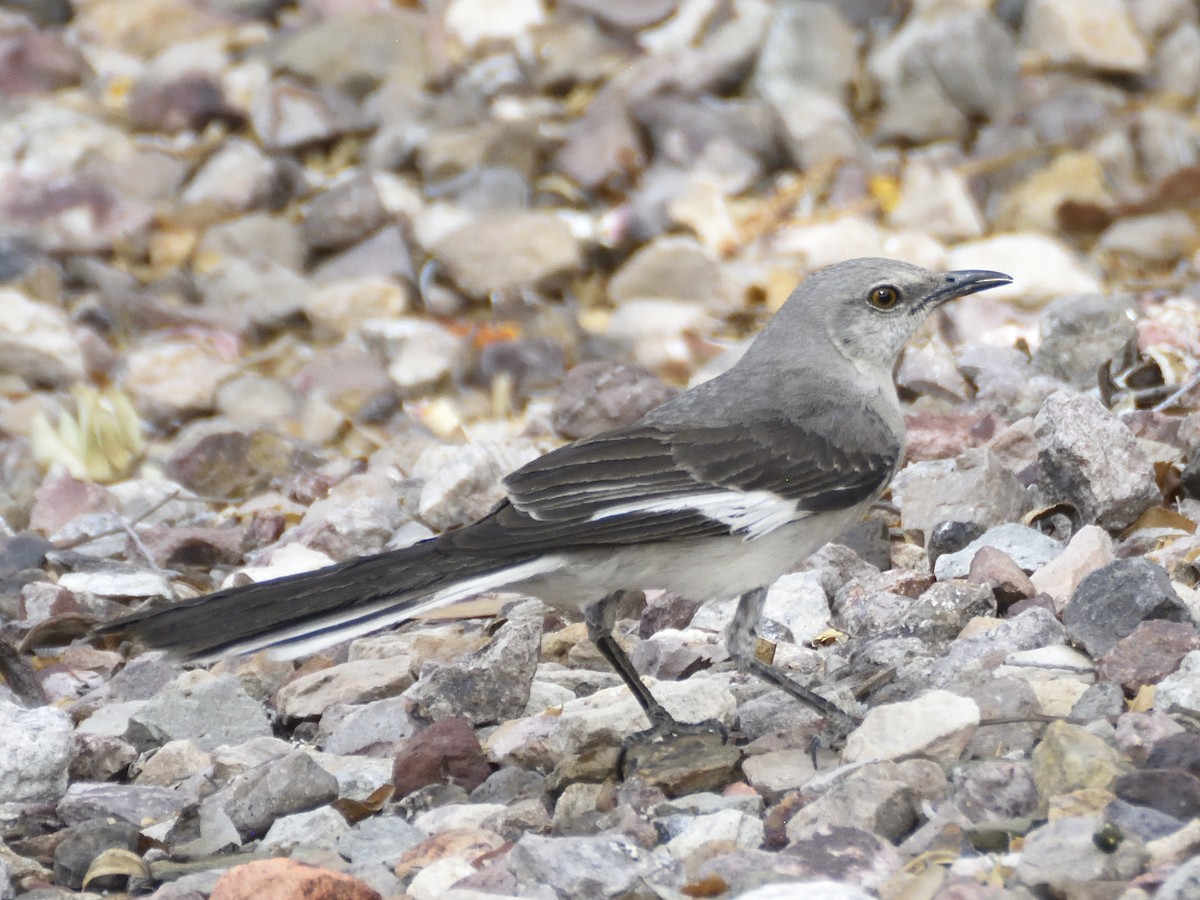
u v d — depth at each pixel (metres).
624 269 16.55
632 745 7.87
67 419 13.83
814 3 19.80
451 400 15.09
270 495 13.05
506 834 7.33
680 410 8.70
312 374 15.04
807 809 6.76
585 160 18.42
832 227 16.75
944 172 17.48
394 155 18.81
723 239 17.22
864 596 9.59
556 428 13.87
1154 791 6.48
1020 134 18.84
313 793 7.71
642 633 9.95
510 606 10.38
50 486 12.73
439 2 21.48
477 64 20.66
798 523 8.52
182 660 7.27
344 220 17.41
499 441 12.73
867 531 10.29
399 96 19.55
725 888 6.29
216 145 19.20
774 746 7.91
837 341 8.98
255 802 7.70
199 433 13.91
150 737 8.88
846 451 8.66
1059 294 15.59
